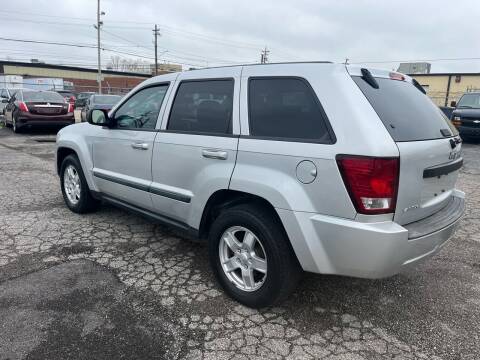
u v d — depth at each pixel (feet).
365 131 8.18
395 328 9.65
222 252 10.75
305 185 8.77
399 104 9.55
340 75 8.85
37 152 33.91
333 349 8.82
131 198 13.83
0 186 21.80
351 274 8.68
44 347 8.53
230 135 10.38
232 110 10.54
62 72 175.42
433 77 136.26
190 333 9.20
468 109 45.75
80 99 102.37
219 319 9.77
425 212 9.60
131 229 15.49
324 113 8.75
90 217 16.79
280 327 9.54
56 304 10.14
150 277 11.75
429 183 9.46
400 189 8.39
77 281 11.35
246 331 9.34
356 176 8.09
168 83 12.73
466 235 15.88
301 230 8.80
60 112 46.14
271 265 9.51
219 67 11.34
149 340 8.89
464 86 131.54
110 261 12.71
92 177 15.67
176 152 11.66
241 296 10.31
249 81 10.39
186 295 10.81
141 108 13.61
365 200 8.11
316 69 9.20
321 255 8.77
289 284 9.60
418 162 8.77
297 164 8.86
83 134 16.11
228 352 8.60
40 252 13.23
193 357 8.41
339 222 8.36
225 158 10.28
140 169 13.20
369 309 10.42
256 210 9.77
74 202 17.25
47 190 21.13
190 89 11.91
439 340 9.22
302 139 8.97
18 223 15.90
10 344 8.59
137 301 10.43
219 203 11.11
